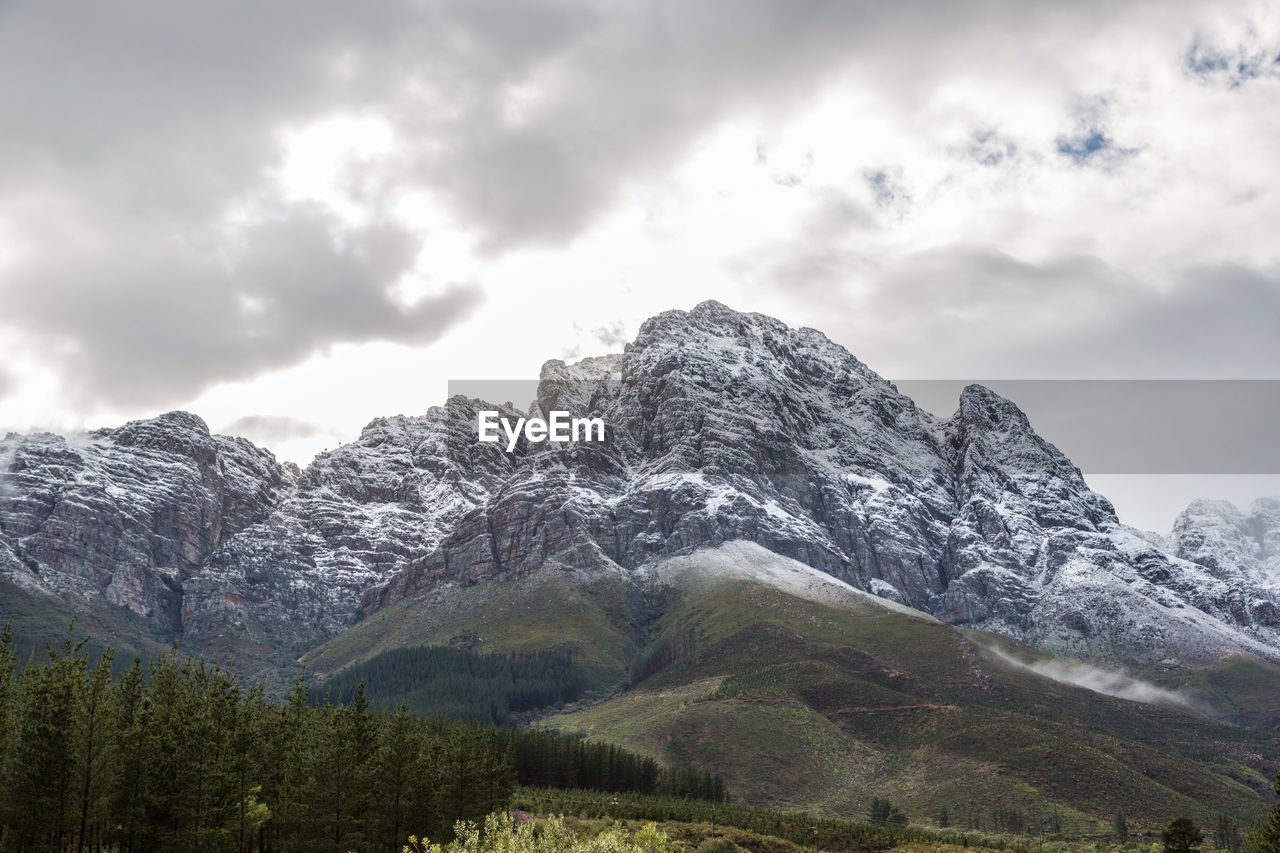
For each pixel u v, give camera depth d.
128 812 122.94
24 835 116.38
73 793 118.50
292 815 139.50
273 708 162.75
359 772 142.50
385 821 148.75
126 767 124.44
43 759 115.31
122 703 143.25
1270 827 166.50
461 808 170.38
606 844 84.25
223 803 126.94
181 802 123.56
